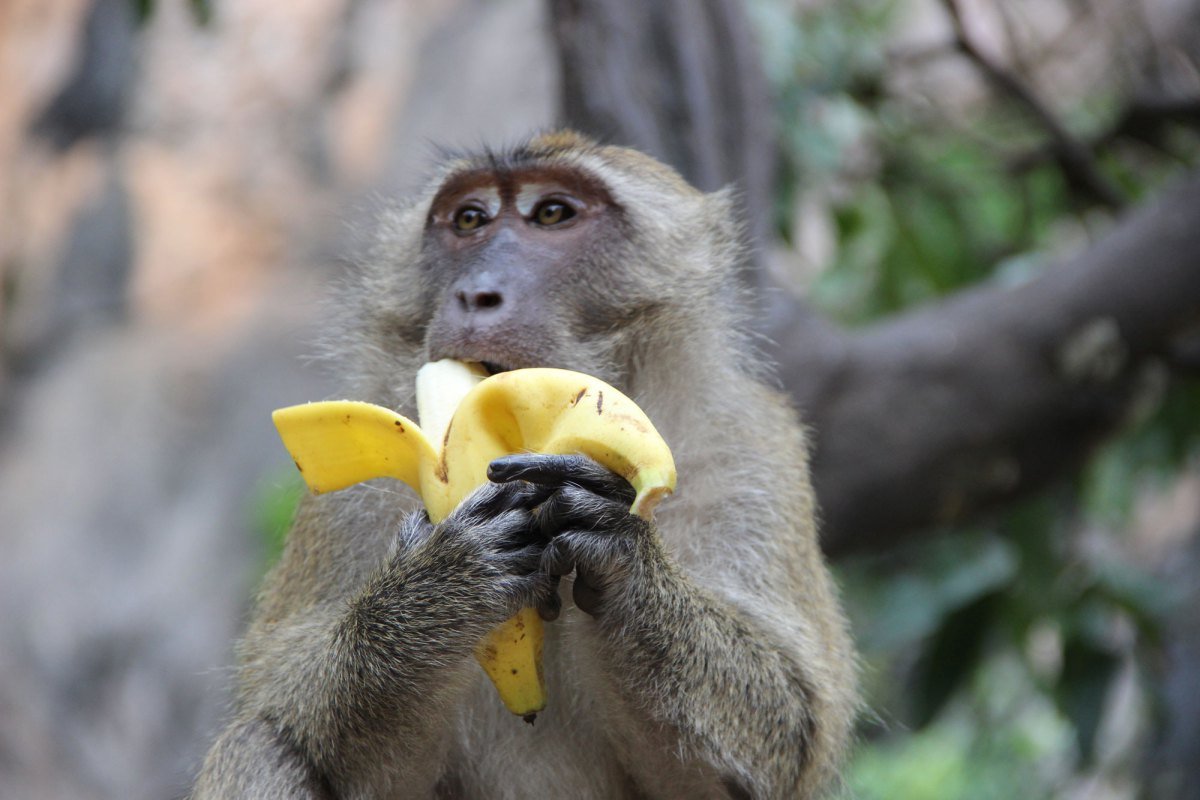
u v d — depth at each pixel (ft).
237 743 22.03
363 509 23.76
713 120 33.68
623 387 23.50
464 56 71.97
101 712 69.97
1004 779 54.65
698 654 20.58
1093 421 39.86
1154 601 43.06
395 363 24.52
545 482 18.45
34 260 72.84
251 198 73.00
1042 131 49.42
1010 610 42.98
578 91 32.99
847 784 25.03
